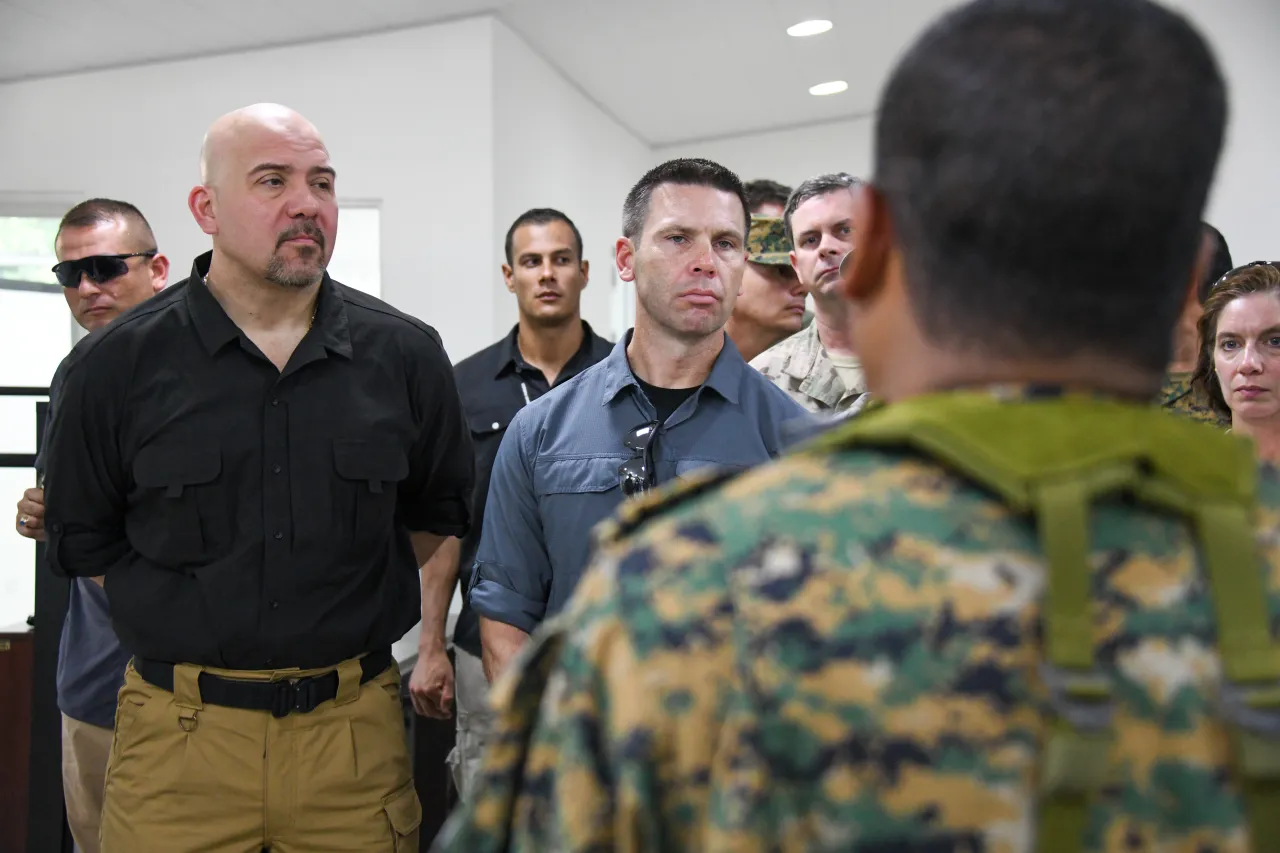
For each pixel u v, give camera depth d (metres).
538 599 1.51
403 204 3.71
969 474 0.42
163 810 1.46
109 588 1.54
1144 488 0.42
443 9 3.54
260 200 1.48
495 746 0.49
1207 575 0.42
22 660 2.26
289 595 1.50
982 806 0.38
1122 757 0.39
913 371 0.48
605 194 5.13
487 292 3.62
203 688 1.47
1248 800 0.40
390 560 1.63
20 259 3.96
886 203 0.48
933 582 0.40
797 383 1.93
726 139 5.77
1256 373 1.48
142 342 1.51
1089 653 0.39
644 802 0.41
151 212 3.87
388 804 1.56
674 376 1.50
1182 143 0.42
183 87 3.85
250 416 1.52
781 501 0.44
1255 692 0.40
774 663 0.40
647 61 4.31
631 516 0.48
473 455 1.84
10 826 2.26
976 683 0.39
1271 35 2.74
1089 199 0.41
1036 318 0.43
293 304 1.57
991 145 0.42
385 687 1.62
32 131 3.95
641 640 0.42
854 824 0.39
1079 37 0.42
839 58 4.34
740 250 1.48
